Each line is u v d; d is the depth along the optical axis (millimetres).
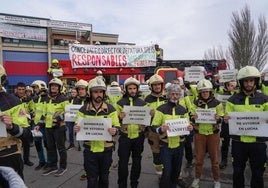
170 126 4727
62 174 6746
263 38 24422
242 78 4453
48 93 7191
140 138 5320
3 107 3754
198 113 5496
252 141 4441
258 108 4453
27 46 27484
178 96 4902
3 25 26641
